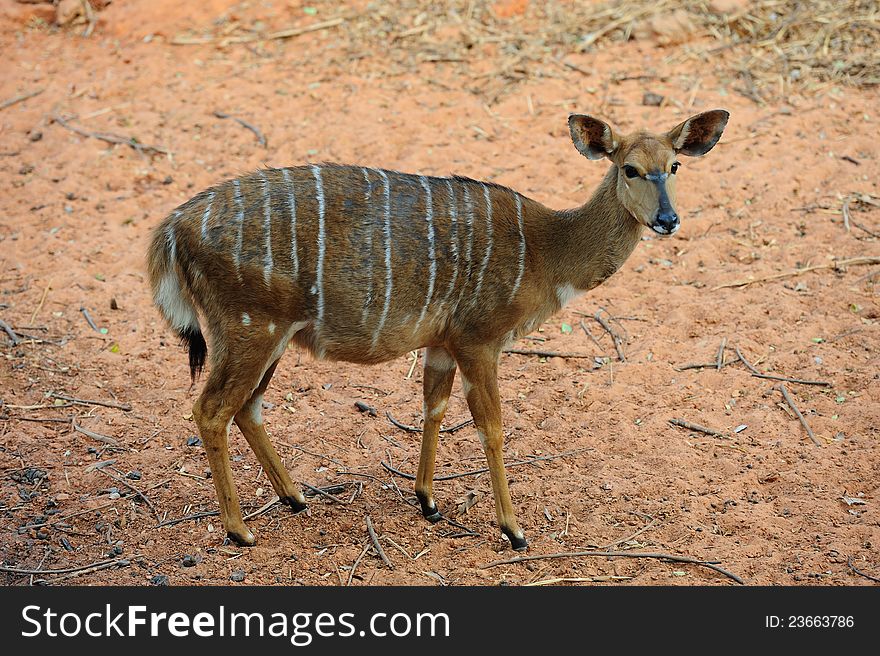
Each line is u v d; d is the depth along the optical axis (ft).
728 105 44.75
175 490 27.27
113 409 30.58
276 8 51.47
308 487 27.40
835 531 25.23
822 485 26.94
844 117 43.86
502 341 24.68
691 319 34.22
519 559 24.63
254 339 23.39
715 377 31.48
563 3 51.19
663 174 23.73
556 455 28.68
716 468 27.84
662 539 25.35
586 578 24.07
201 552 24.94
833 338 32.86
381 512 26.58
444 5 51.26
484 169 41.47
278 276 23.07
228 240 22.93
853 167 41.06
